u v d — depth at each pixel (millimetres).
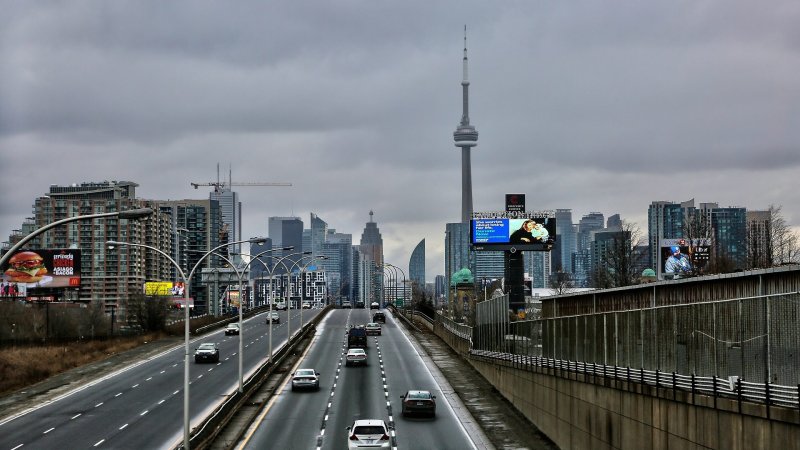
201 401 71312
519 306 172500
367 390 79000
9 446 53375
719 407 32438
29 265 168500
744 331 34250
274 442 53969
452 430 60000
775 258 112062
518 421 64188
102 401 72375
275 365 93188
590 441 48250
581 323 56156
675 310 40844
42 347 112938
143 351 115062
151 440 54344
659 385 38250
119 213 31969
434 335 138375
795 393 28469
